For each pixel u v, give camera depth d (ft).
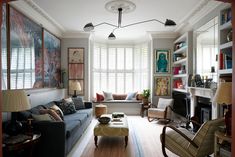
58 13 14.99
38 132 9.00
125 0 12.52
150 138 13.93
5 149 7.11
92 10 14.34
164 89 21.88
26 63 12.57
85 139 13.64
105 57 24.93
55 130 9.25
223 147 8.45
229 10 11.27
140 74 24.43
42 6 13.51
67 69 21.56
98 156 10.68
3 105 7.71
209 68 13.87
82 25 18.47
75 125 11.91
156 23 17.67
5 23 10.28
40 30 15.07
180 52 20.51
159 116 18.28
